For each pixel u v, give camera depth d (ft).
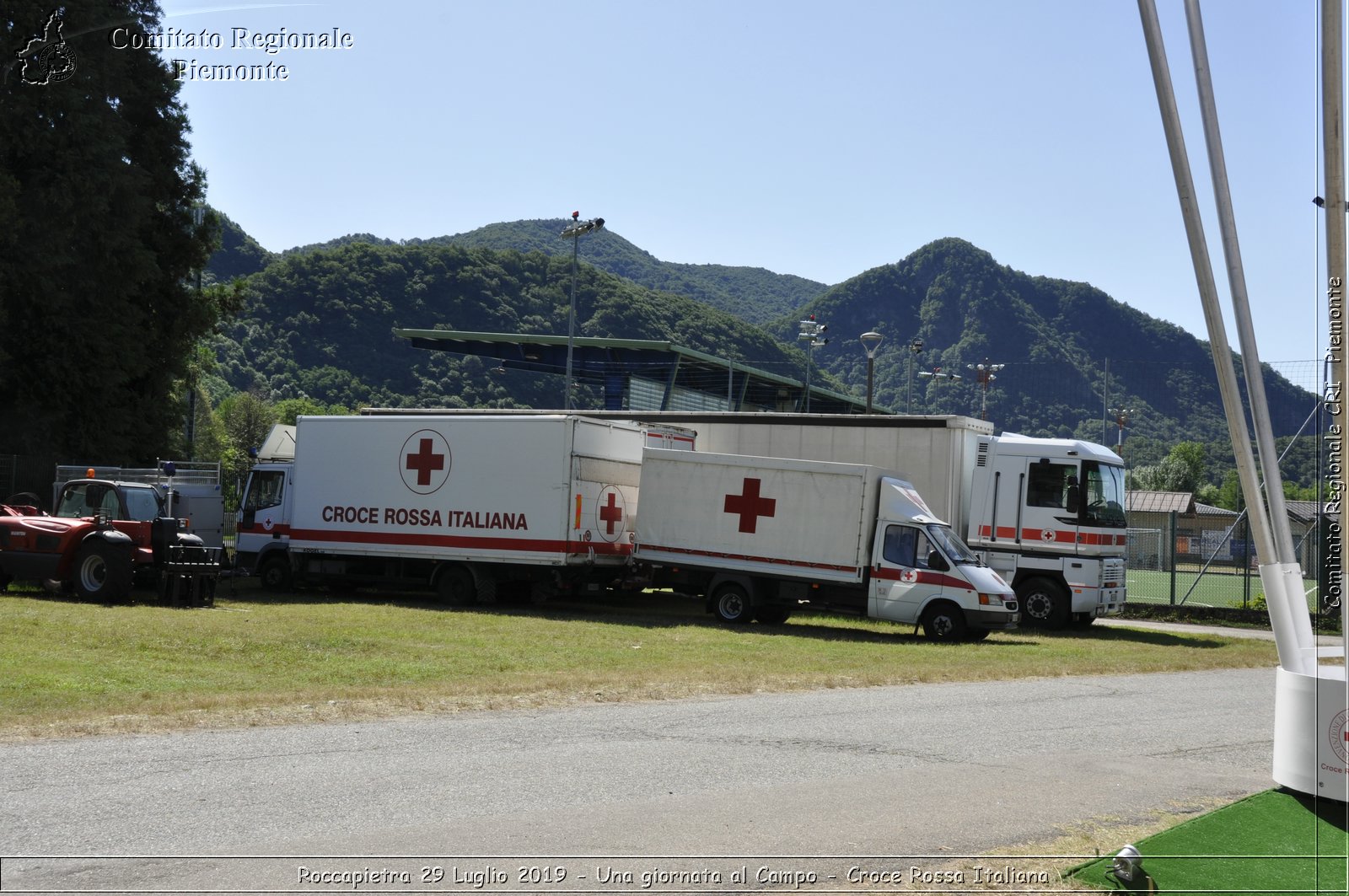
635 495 76.18
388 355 353.51
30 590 68.59
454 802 22.81
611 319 355.97
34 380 102.78
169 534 63.98
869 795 24.97
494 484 71.46
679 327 363.35
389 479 74.54
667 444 78.84
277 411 296.71
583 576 73.56
